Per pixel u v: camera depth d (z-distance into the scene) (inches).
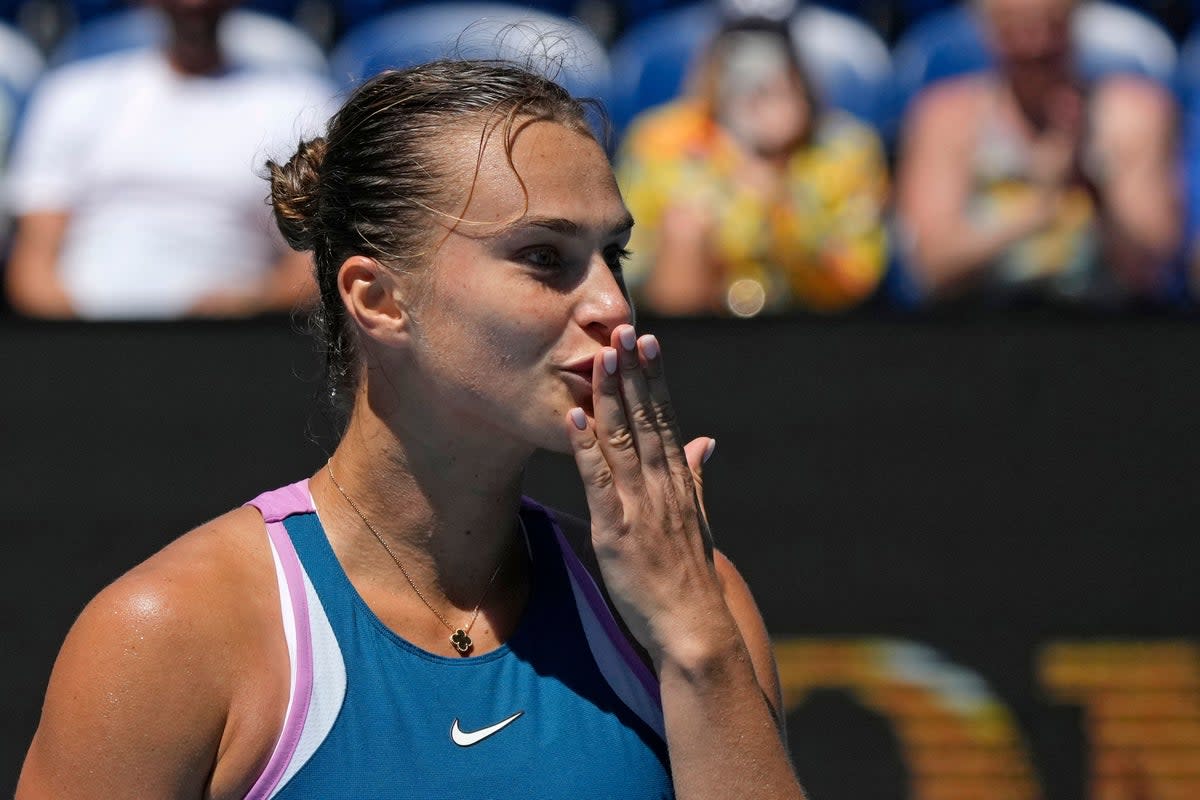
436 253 301.4
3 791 571.8
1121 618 583.2
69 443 592.1
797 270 770.8
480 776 294.8
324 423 592.4
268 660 292.8
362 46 885.8
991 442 591.2
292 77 802.8
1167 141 780.0
